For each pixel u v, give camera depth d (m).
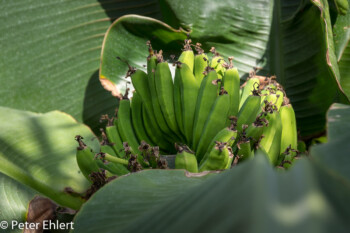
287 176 0.27
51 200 0.99
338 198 0.27
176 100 0.91
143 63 1.14
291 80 1.14
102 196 0.68
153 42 1.14
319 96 1.13
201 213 0.32
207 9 1.13
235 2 1.14
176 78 0.91
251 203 0.26
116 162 0.86
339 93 1.06
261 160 0.28
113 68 1.12
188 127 0.90
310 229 0.24
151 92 0.92
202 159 0.86
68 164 0.99
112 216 0.66
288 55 1.14
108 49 1.11
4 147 0.98
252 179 0.27
